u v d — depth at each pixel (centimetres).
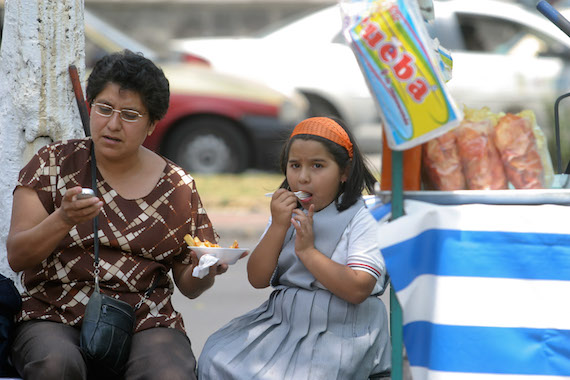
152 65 834
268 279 864
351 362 816
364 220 838
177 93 2817
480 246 700
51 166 845
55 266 831
